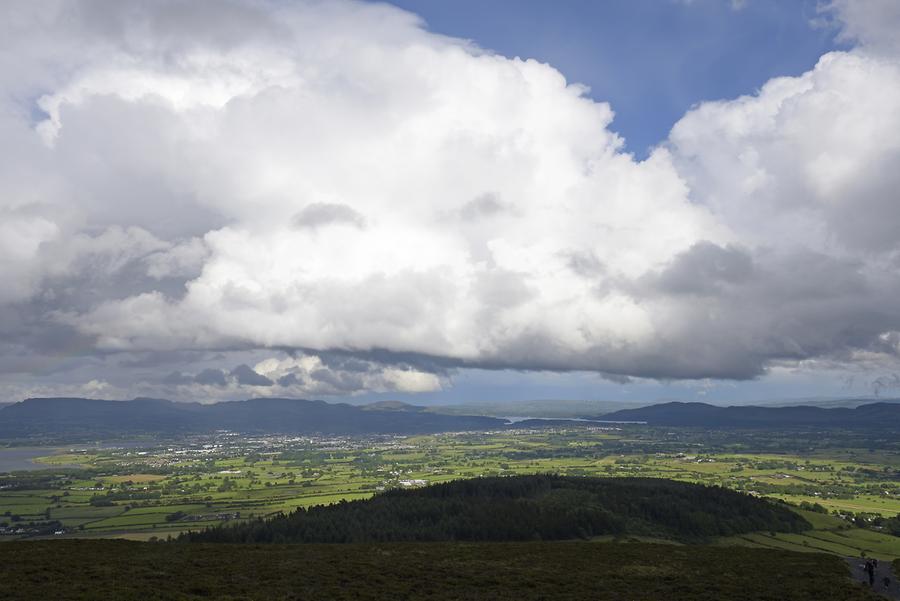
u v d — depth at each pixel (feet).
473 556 221.46
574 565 208.64
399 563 199.62
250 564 186.91
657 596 165.27
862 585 188.14
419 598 152.46
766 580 190.29
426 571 187.83
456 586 168.66
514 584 173.68
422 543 263.49
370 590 157.58
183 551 214.69
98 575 160.04
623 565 211.20
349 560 201.67
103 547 216.33
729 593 169.99
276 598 143.64
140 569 170.60
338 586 160.86
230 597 142.61
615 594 165.78
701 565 217.97
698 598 164.04
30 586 145.07
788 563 227.20
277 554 212.43
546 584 175.73
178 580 158.61
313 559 202.08
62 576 157.48
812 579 193.47
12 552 193.77
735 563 223.92
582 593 166.09
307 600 143.84
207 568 177.99
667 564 217.15
